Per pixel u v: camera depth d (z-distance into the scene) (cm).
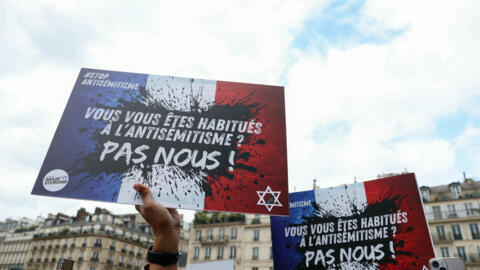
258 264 4216
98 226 6241
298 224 436
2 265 7238
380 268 381
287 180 255
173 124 277
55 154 254
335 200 435
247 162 262
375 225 404
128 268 6500
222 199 244
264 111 290
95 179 245
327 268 400
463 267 286
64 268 370
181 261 4644
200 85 301
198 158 260
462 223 3969
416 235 380
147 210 137
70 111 278
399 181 412
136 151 259
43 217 8275
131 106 286
